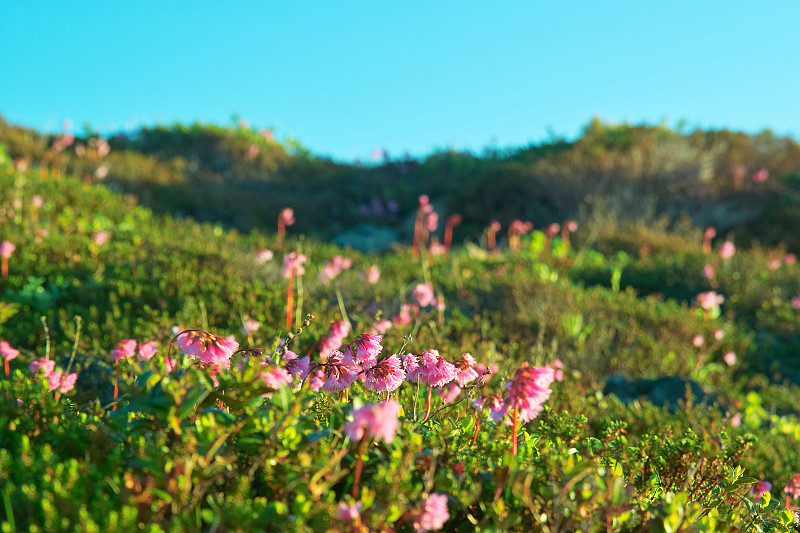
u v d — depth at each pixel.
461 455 2.03
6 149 15.05
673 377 5.55
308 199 18.44
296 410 1.75
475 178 18.73
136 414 2.05
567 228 14.16
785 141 19.44
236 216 16.17
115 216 9.70
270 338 4.91
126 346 3.16
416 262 10.00
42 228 7.79
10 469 1.69
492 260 10.70
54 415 2.14
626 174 16.70
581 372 5.75
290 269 5.36
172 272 6.61
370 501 1.51
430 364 2.40
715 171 17.98
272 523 1.59
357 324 5.64
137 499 1.48
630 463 2.57
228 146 21.31
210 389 1.95
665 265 10.66
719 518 2.08
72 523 1.45
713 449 2.59
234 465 1.78
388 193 18.78
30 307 5.75
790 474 3.66
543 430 2.76
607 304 7.87
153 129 22.41
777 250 12.95
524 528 1.82
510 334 6.37
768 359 7.57
